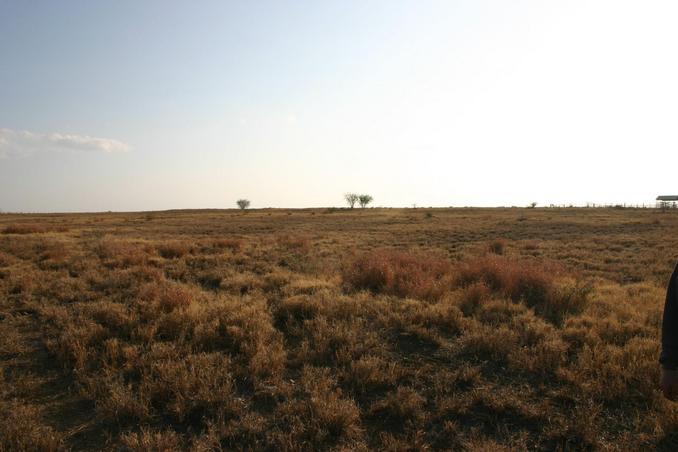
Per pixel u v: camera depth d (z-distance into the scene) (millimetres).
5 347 6195
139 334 6469
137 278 11094
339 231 36375
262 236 29375
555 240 26469
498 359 5836
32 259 14367
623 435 4090
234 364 5520
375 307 7988
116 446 3938
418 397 4688
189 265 14234
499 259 13336
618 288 10781
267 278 11555
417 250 21172
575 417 4309
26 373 5488
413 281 10258
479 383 5148
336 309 7738
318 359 5801
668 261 16609
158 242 20281
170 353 5680
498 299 8883
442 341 6418
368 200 104938
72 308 8195
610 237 27328
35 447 3775
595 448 3939
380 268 10969
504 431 4195
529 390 4926
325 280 11234
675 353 2758
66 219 60281
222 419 4277
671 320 2811
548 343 5992
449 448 3934
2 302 8578
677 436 4047
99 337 6418
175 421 4340
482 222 46500
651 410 4469
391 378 5125
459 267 12555
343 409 4262
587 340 6414
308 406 4445
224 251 17594
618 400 4742
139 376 5293
